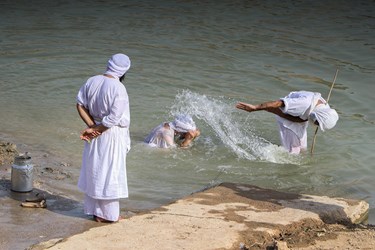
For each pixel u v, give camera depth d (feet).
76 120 45.24
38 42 62.85
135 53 60.54
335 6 82.74
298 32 70.49
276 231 29.86
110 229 29.27
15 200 32.55
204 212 31.53
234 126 45.47
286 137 41.81
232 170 38.93
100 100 29.58
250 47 64.34
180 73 55.62
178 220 30.48
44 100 48.65
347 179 38.42
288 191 36.55
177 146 41.70
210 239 28.60
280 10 79.97
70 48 61.31
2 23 69.26
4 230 29.30
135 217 30.73
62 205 32.40
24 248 27.73
